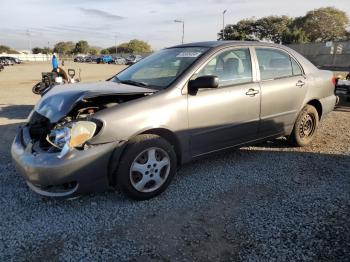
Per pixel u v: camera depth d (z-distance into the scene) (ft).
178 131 12.86
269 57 16.24
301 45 154.10
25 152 11.72
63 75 35.96
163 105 12.41
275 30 243.60
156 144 12.23
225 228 10.73
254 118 15.30
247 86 14.89
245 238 10.19
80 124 11.03
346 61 136.05
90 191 11.51
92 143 11.18
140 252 9.61
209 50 14.29
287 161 16.42
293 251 9.56
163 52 16.35
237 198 12.69
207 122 13.64
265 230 10.58
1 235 10.40
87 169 11.12
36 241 10.12
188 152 13.50
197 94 13.33
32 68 132.67
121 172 11.73
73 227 10.82
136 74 15.15
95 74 93.76
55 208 11.97
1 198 12.67
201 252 9.59
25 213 11.64
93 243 10.02
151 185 12.55
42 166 10.79
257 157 16.93
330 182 14.05
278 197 12.73
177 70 13.70
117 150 11.59
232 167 15.65
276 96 16.01
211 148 14.17
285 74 16.79
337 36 236.63
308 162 16.30
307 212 11.62
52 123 11.89
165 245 9.91
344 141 19.79
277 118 16.42
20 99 39.50
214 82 12.45
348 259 9.21
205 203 12.33
